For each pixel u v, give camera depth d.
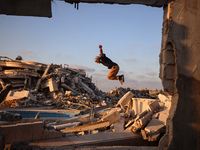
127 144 7.19
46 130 6.23
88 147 5.44
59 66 45.94
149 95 41.00
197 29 3.86
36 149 4.84
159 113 9.06
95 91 47.56
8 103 26.30
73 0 3.47
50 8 3.42
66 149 5.14
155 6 4.01
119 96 42.34
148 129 7.42
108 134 7.33
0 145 4.21
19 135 5.62
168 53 3.85
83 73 52.34
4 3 3.26
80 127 9.32
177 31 3.78
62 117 18.19
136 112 13.71
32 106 26.73
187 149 3.76
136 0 3.65
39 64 43.34
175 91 3.76
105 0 3.55
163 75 3.84
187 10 3.82
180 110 3.73
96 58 6.22
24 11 3.38
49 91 36.62
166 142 3.85
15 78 34.66
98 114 14.27
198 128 3.82
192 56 3.82
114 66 6.10
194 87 3.80
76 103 28.23
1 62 38.12
